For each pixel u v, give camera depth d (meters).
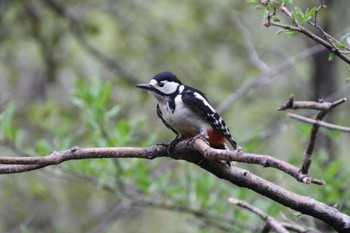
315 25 4.90
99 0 15.84
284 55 15.09
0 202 14.49
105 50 16.27
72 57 15.79
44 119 12.56
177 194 9.18
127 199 9.34
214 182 9.16
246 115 15.37
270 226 5.90
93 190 14.86
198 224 9.13
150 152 5.48
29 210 14.70
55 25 15.16
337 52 4.77
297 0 13.35
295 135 13.49
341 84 15.19
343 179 7.89
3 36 15.04
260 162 4.43
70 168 9.06
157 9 16.08
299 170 4.21
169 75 7.12
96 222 15.56
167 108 7.03
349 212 7.76
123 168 9.09
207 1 15.07
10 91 16.59
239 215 8.58
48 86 15.75
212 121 6.86
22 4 14.86
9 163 4.93
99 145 8.67
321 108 4.43
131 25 15.94
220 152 4.86
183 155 5.49
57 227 15.05
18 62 17.17
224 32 15.20
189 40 15.55
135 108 14.89
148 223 15.99
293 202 5.02
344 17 14.70
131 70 15.91
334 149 11.23
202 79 15.34
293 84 15.49
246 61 15.07
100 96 8.96
